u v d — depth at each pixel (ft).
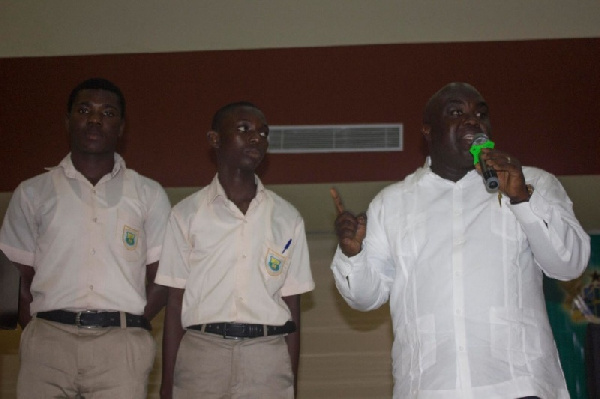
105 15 16.40
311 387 16.03
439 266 7.49
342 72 16.08
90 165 9.32
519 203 7.04
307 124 16.03
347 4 16.24
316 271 16.90
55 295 8.66
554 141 15.58
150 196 9.43
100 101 9.38
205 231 8.90
